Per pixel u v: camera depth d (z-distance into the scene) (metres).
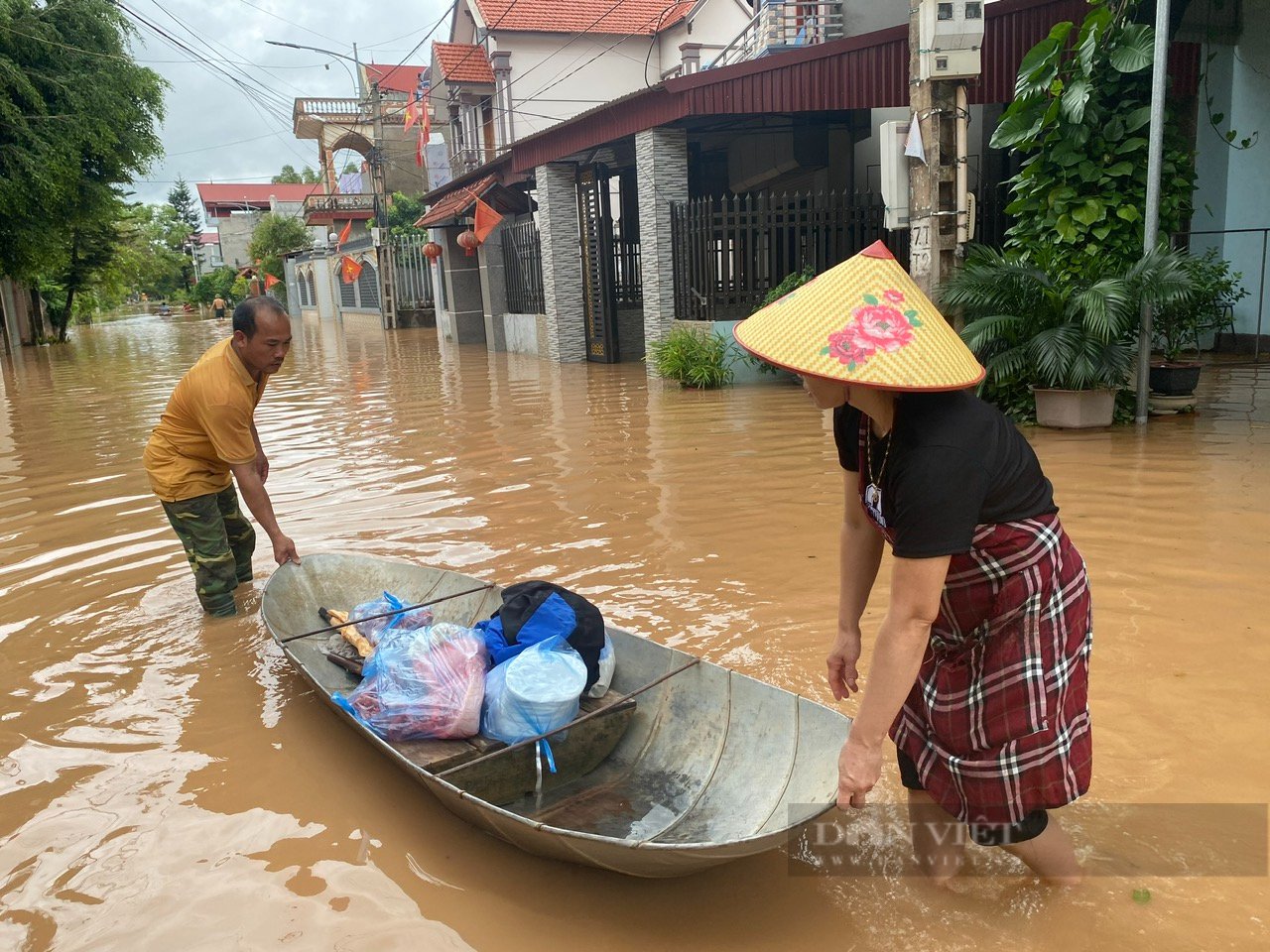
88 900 2.71
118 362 22.64
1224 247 11.57
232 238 78.12
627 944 2.47
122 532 6.54
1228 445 7.09
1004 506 2.15
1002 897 2.54
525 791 3.06
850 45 10.92
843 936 2.44
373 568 4.71
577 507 6.56
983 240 11.53
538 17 26.48
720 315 12.32
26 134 21.56
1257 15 10.58
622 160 16.48
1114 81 7.98
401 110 39.19
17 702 3.98
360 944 2.50
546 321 17.38
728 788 2.95
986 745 2.29
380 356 20.42
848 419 2.43
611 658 3.42
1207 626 4.11
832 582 4.89
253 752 3.53
